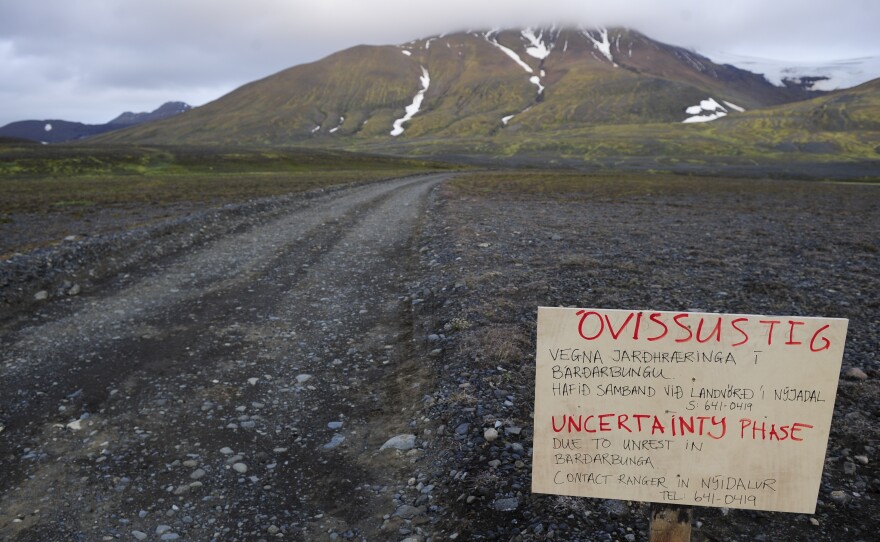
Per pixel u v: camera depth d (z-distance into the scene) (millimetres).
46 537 3963
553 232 17609
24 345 7812
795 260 13219
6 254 13094
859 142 182875
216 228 18453
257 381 6625
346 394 6273
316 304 10008
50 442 5246
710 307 8750
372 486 4500
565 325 2754
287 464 4883
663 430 2805
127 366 7086
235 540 3930
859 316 8328
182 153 109500
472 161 156375
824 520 3842
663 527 3053
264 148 142500
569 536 3645
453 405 5430
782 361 2648
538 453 2932
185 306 9820
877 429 4887
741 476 2807
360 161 121250
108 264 12594
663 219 23297
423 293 10133
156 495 4441
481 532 3777
